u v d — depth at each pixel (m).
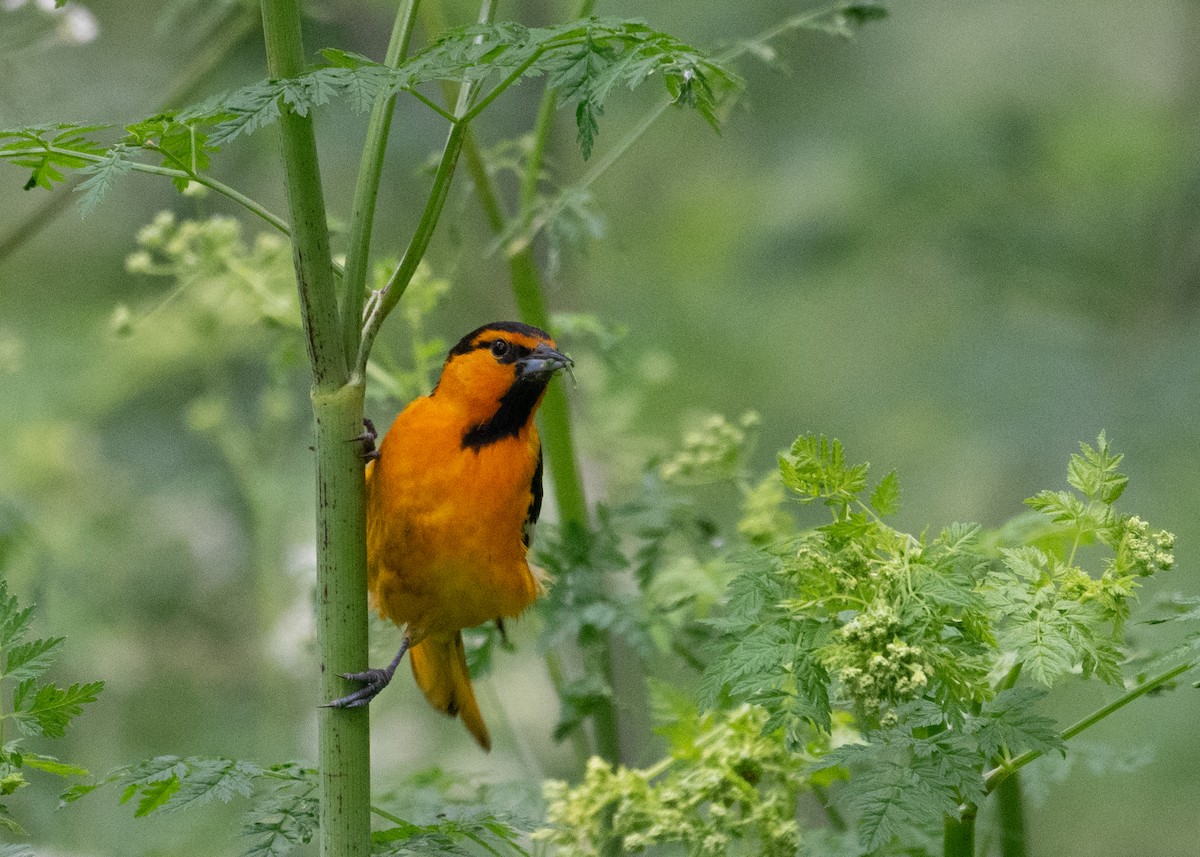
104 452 15.09
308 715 13.17
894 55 20.83
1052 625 5.26
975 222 19.06
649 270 21.03
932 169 19.45
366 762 5.59
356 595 5.57
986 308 18.66
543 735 14.15
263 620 12.59
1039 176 19.67
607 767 6.60
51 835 10.48
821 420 19.30
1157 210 19.02
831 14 8.72
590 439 11.29
